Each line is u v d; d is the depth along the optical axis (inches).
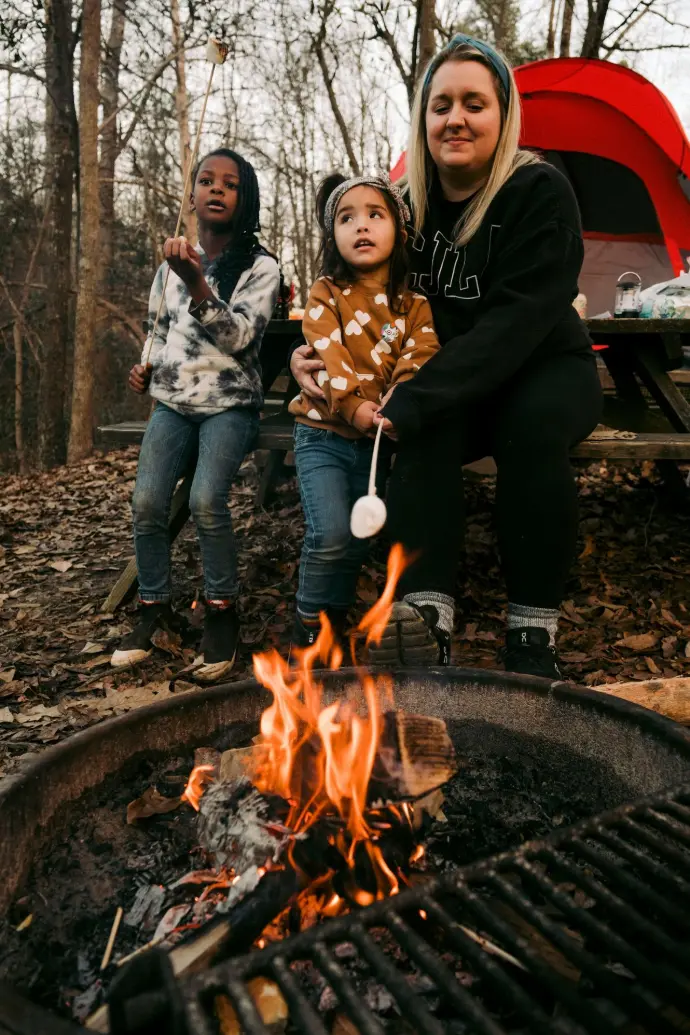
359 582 123.3
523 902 37.8
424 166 92.5
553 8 485.1
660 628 108.2
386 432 77.9
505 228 86.7
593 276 264.8
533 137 234.8
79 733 56.9
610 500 159.6
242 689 65.2
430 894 38.4
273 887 44.3
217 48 92.6
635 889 38.8
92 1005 41.9
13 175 539.2
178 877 52.9
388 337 91.1
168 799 59.5
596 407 86.5
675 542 137.9
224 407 106.4
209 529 101.3
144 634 106.0
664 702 73.6
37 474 271.0
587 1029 31.5
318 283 95.7
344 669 67.3
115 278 587.5
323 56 476.7
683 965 34.0
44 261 557.0
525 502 78.0
